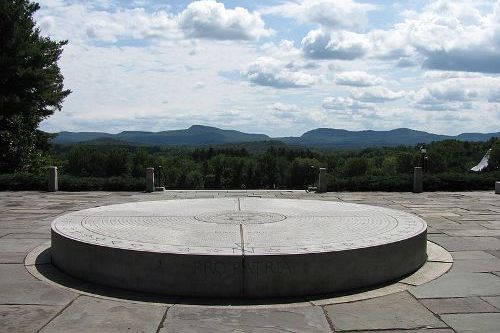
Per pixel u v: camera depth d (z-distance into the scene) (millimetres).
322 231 8125
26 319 5656
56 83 33094
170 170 81312
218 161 86812
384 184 22266
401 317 5738
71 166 74438
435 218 13336
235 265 6297
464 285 6984
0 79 28688
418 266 7840
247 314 5797
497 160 49531
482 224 12312
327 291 6523
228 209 10953
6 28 29219
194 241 7262
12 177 23031
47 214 14250
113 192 21719
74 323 5531
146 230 8219
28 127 32031
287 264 6344
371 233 7902
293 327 5426
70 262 7387
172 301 6242
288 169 82875
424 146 25250
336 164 96438
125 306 6062
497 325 5508
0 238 10406
